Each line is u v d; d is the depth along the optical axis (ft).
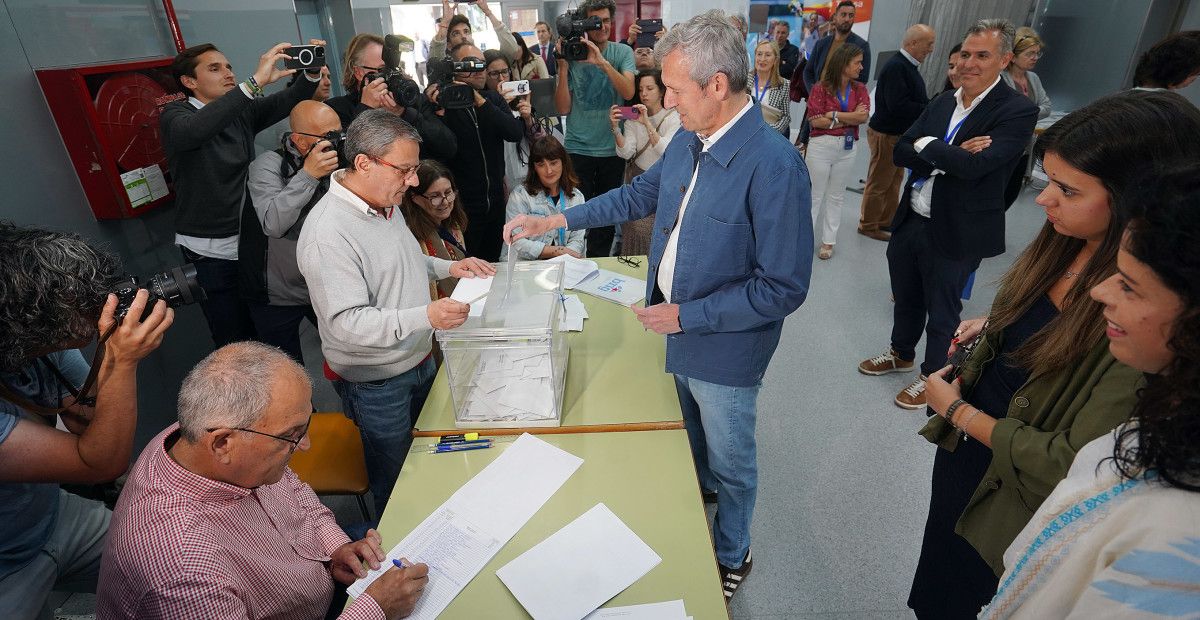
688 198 4.78
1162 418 1.94
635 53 12.73
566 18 11.24
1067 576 2.36
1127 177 2.85
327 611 4.00
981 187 7.38
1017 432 3.19
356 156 4.78
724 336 4.76
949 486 4.13
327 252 4.90
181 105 6.95
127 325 3.40
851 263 13.43
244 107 6.84
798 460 7.70
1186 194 1.83
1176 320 1.90
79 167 6.47
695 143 4.75
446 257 7.52
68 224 6.40
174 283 3.61
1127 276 2.03
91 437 3.60
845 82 12.82
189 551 3.01
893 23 20.02
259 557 3.45
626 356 5.96
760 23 20.10
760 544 6.48
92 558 4.52
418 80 15.84
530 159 9.36
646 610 3.43
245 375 3.07
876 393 9.00
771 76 12.73
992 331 3.72
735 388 4.96
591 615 3.41
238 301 8.04
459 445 4.74
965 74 7.15
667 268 5.16
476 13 16.01
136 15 7.37
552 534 3.92
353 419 5.85
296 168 7.23
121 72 6.77
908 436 8.07
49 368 4.05
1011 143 6.94
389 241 5.27
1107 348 2.89
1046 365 3.15
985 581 3.90
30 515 3.95
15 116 5.83
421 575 3.55
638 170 11.61
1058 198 3.15
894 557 6.28
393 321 4.77
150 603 2.98
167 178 7.55
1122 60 16.11
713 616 3.39
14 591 3.84
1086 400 2.94
